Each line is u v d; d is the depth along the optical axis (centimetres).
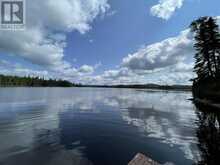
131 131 1236
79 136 1087
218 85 3142
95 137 1070
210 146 910
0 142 942
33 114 1973
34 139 1005
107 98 5284
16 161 697
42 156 752
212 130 1268
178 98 5394
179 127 1370
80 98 5028
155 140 1016
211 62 3825
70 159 727
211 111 2312
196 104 3347
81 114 2050
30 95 5522
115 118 1794
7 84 13788
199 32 4031
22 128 1276
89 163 691
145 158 703
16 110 2277
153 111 2378
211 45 3794
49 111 2238
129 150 845
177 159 748
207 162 718
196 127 1372
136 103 3666
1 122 1502
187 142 978
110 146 902
